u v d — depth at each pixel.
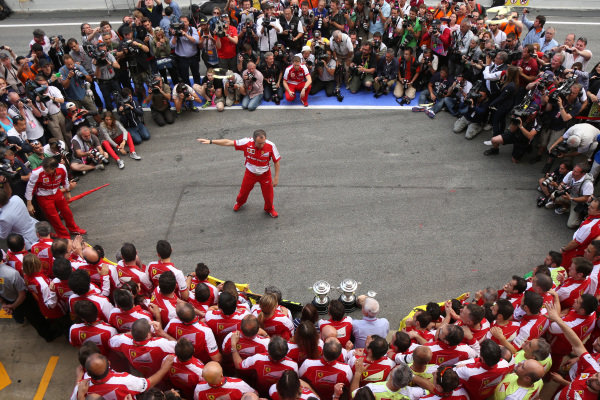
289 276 6.82
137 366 4.40
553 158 8.51
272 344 4.00
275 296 4.77
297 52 11.87
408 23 10.88
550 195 7.74
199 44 11.10
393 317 6.20
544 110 8.34
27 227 6.46
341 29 11.86
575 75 8.23
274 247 7.33
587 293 4.89
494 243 7.32
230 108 10.99
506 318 4.65
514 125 8.38
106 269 5.36
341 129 10.14
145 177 8.88
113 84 10.34
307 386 4.08
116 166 9.20
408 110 10.80
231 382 3.93
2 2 15.70
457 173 8.80
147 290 5.48
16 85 9.05
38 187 6.89
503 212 7.91
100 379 3.89
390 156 9.28
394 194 8.32
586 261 5.07
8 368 5.58
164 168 9.10
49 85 9.13
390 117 10.55
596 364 4.23
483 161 9.11
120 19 15.45
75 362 5.65
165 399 3.68
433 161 9.12
